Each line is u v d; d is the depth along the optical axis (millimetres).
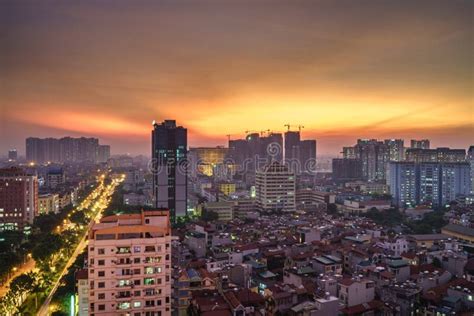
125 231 137125
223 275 189250
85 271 177500
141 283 134125
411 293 171750
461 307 161500
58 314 173000
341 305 162250
